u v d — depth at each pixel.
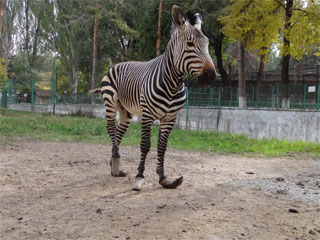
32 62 37.72
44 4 35.50
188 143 10.38
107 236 2.75
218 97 15.62
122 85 4.91
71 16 25.42
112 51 30.22
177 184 4.45
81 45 31.86
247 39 16.61
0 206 3.53
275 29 16.08
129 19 29.27
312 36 15.35
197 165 6.59
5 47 24.19
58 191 4.20
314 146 9.63
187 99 15.45
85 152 7.75
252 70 32.41
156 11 22.98
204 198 4.04
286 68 17.09
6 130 11.09
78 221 3.08
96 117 18.50
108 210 3.43
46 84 36.44
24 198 3.85
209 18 20.11
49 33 37.03
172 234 2.83
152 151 8.26
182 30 3.82
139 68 4.74
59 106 20.91
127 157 7.13
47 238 2.70
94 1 22.78
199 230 2.95
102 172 5.46
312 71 25.28
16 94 32.28
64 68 38.00
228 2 20.55
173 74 3.97
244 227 3.09
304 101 14.59
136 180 4.45
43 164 6.04
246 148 9.37
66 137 10.63
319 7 15.11
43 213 3.31
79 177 5.04
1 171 5.27
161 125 4.45
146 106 4.23
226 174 5.75
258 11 15.83
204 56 3.62
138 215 3.29
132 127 13.46
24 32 36.72
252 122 13.31
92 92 5.90
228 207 3.71
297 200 4.21
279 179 5.39
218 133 12.80
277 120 12.38
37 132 11.43
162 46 22.83
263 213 3.57
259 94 17.45
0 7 20.23
